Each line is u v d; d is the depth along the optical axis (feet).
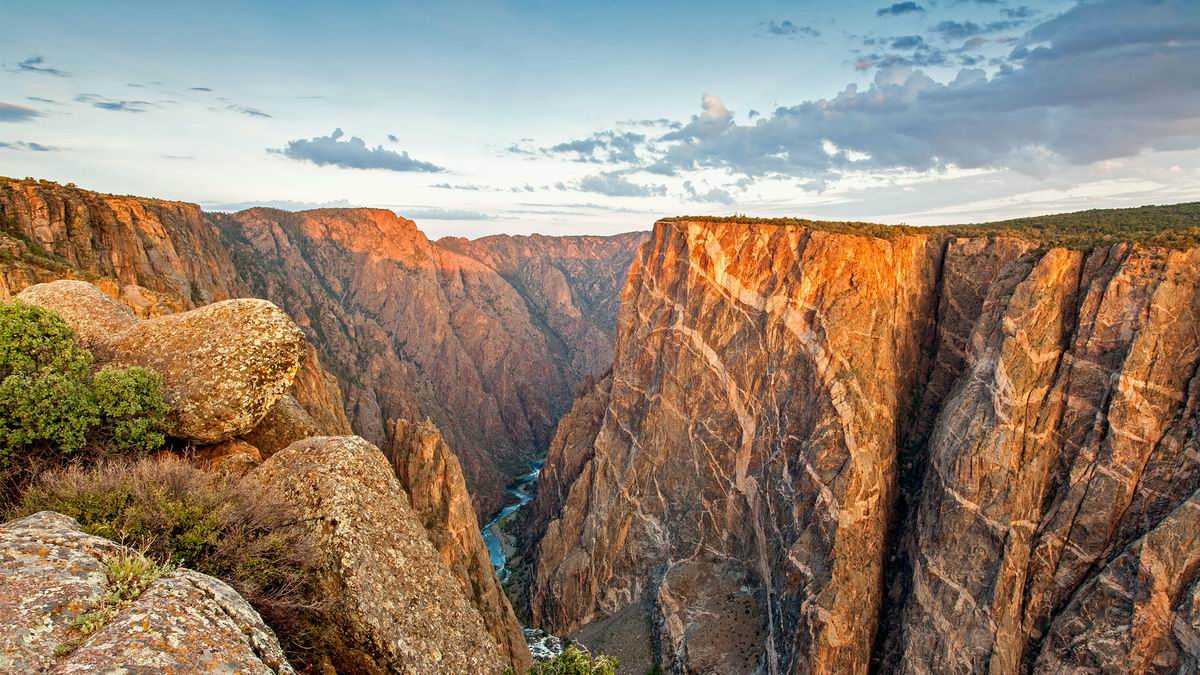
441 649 42.16
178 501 35.70
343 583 39.40
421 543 47.98
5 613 21.50
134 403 46.34
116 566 25.27
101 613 22.88
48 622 21.86
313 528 41.60
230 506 38.01
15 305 48.60
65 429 41.86
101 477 36.09
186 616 24.07
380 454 52.21
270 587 36.42
